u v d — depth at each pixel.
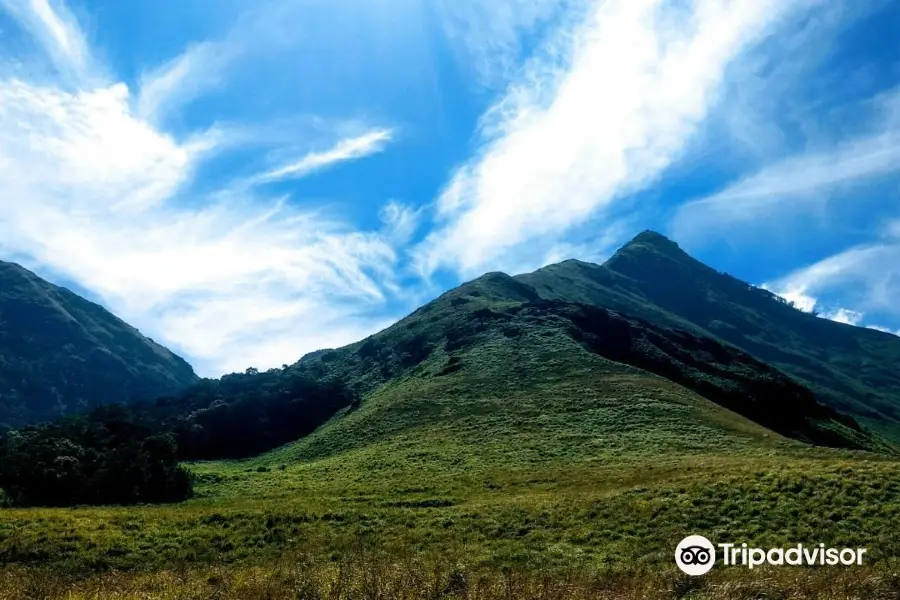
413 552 23.36
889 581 14.07
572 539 23.58
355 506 32.94
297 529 27.84
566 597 13.96
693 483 28.70
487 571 19.75
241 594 14.91
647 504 26.22
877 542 19.97
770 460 36.12
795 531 21.69
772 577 15.09
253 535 27.22
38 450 52.00
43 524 28.61
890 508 22.36
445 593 14.12
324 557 23.44
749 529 22.30
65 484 47.84
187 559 24.84
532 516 26.88
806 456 39.31
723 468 32.41
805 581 14.30
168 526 28.75
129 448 51.75
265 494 44.31
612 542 22.84
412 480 41.72
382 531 27.08
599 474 36.97
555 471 39.66
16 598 15.05
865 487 24.69
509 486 36.97
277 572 17.77
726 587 13.85
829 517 22.44
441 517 28.59
